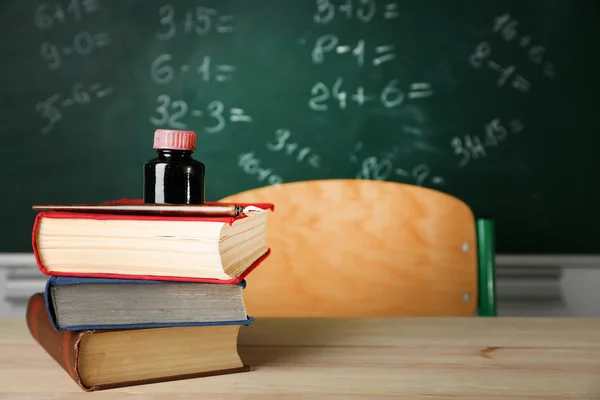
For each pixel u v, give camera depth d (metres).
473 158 2.04
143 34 2.08
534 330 0.67
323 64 2.06
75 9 2.07
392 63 2.05
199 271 0.44
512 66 2.04
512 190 2.03
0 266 2.05
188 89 2.07
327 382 0.46
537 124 2.04
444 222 1.12
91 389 0.44
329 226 1.16
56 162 2.07
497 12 2.04
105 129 2.07
